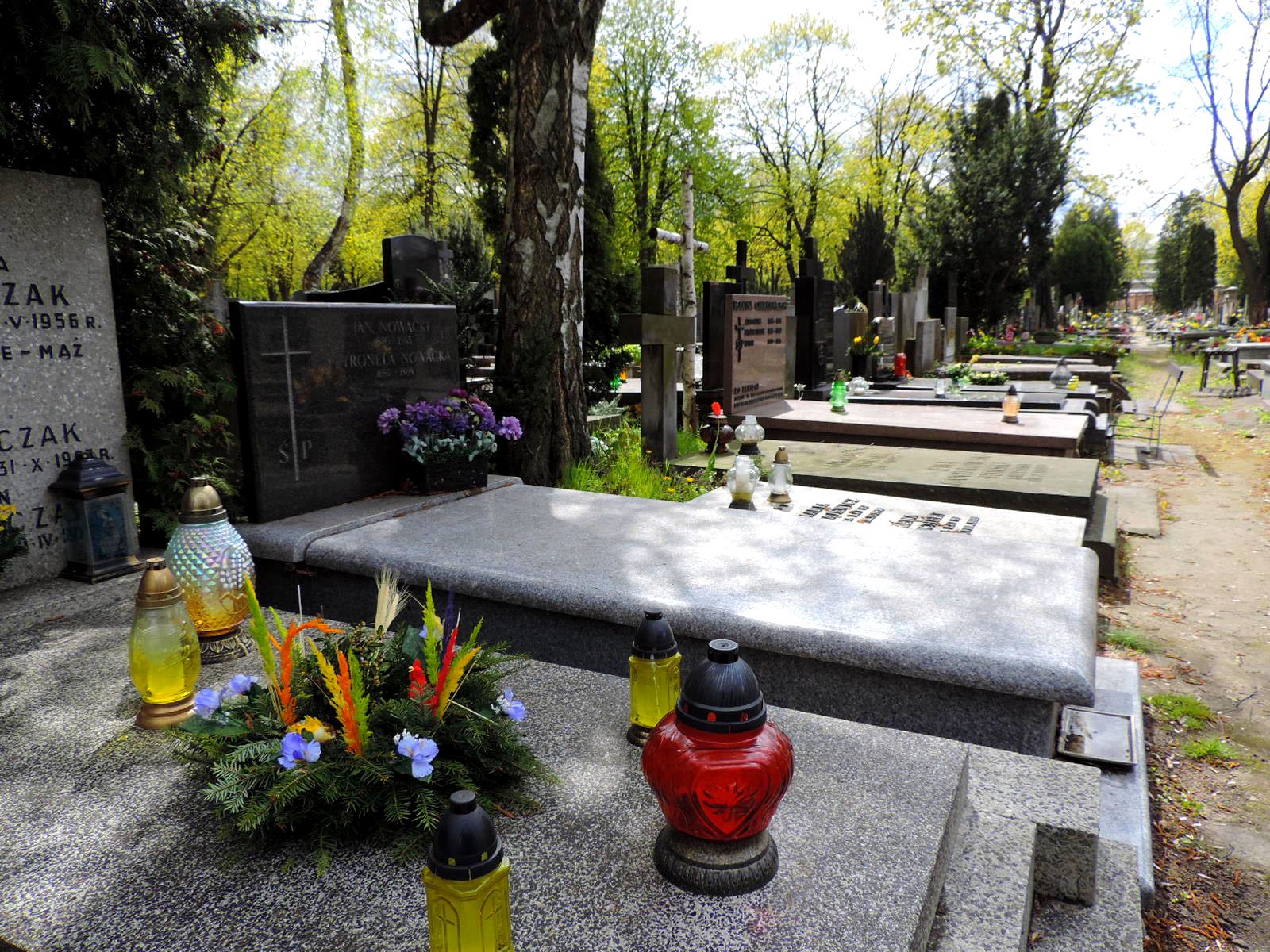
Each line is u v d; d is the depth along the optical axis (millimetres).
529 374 7703
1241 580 7027
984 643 3443
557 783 2482
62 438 4836
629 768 2584
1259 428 14734
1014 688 3264
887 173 39812
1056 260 50656
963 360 24031
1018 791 2896
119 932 1877
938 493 7363
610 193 11656
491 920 1626
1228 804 3859
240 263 28375
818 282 14422
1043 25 31484
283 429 5586
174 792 2471
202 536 3281
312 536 5168
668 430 9008
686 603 3918
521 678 3277
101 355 4996
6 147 4996
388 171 29719
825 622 3680
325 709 2471
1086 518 6941
